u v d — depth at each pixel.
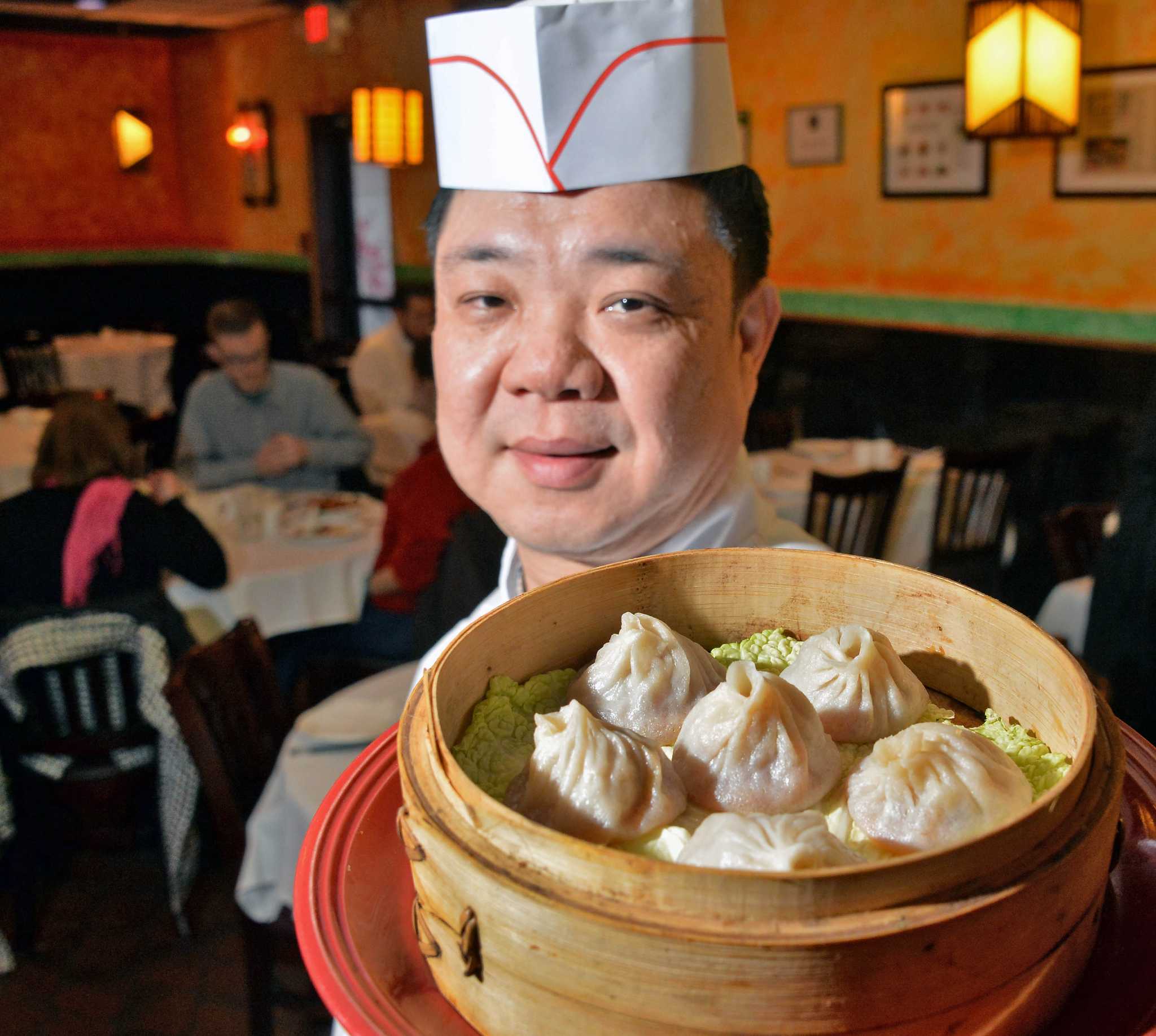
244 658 3.03
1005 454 4.59
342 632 4.12
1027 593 5.88
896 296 6.54
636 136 0.94
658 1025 0.58
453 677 0.82
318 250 10.24
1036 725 0.82
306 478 4.96
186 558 3.52
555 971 0.59
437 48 1.02
